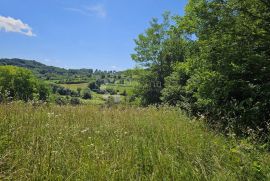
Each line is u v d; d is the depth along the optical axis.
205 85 12.14
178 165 5.27
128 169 4.94
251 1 12.55
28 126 6.73
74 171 4.62
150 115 10.57
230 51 11.95
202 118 9.70
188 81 14.17
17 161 4.69
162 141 6.71
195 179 4.81
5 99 9.23
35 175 4.36
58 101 12.06
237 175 5.13
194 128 8.77
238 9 12.80
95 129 7.29
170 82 24.05
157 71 41.44
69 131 6.51
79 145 5.83
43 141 5.50
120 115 9.91
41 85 68.25
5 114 7.57
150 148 5.89
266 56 11.73
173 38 39.91
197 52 13.95
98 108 11.80
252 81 11.43
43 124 7.07
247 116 9.79
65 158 5.04
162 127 7.96
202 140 7.04
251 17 12.66
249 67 11.48
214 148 6.30
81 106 11.23
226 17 12.65
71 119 8.30
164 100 23.83
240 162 5.64
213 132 8.48
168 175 4.86
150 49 41.16
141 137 6.75
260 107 9.84
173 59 40.94
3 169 4.61
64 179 4.52
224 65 11.70
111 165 4.78
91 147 5.65
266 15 12.58
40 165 4.63
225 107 10.98
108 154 5.34
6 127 6.52
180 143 6.46
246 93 11.04
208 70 12.60
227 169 5.27
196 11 13.12
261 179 5.13
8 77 63.41
